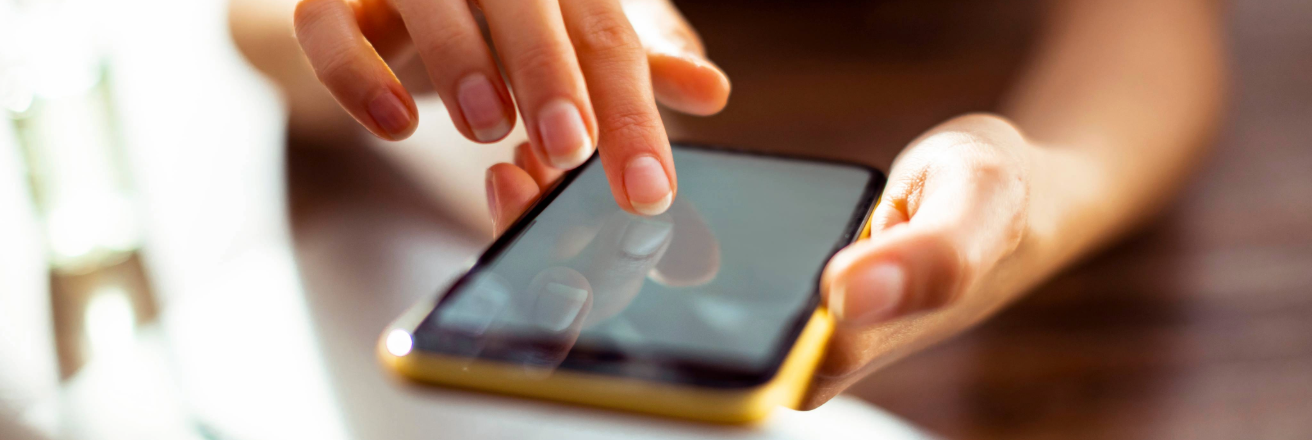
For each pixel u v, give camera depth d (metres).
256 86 0.70
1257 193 0.92
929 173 0.50
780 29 1.03
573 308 0.46
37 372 0.53
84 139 0.57
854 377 0.51
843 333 0.48
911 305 0.45
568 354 0.44
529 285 0.47
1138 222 0.69
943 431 0.68
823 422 0.52
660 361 0.44
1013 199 0.49
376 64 0.56
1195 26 0.75
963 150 0.51
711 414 0.43
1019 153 0.53
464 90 0.53
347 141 0.66
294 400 0.51
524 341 0.45
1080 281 0.79
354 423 0.50
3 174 0.57
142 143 0.65
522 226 0.49
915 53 0.93
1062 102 0.69
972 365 0.73
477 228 0.58
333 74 0.56
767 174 0.53
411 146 0.65
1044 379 0.71
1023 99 0.71
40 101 0.56
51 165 0.57
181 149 0.65
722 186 0.52
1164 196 0.69
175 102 0.69
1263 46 1.29
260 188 0.62
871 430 0.52
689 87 0.59
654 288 0.47
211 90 0.70
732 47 0.99
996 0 1.05
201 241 0.58
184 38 0.74
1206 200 0.91
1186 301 0.76
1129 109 0.68
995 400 0.70
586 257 0.49
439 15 0.53
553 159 0.51
